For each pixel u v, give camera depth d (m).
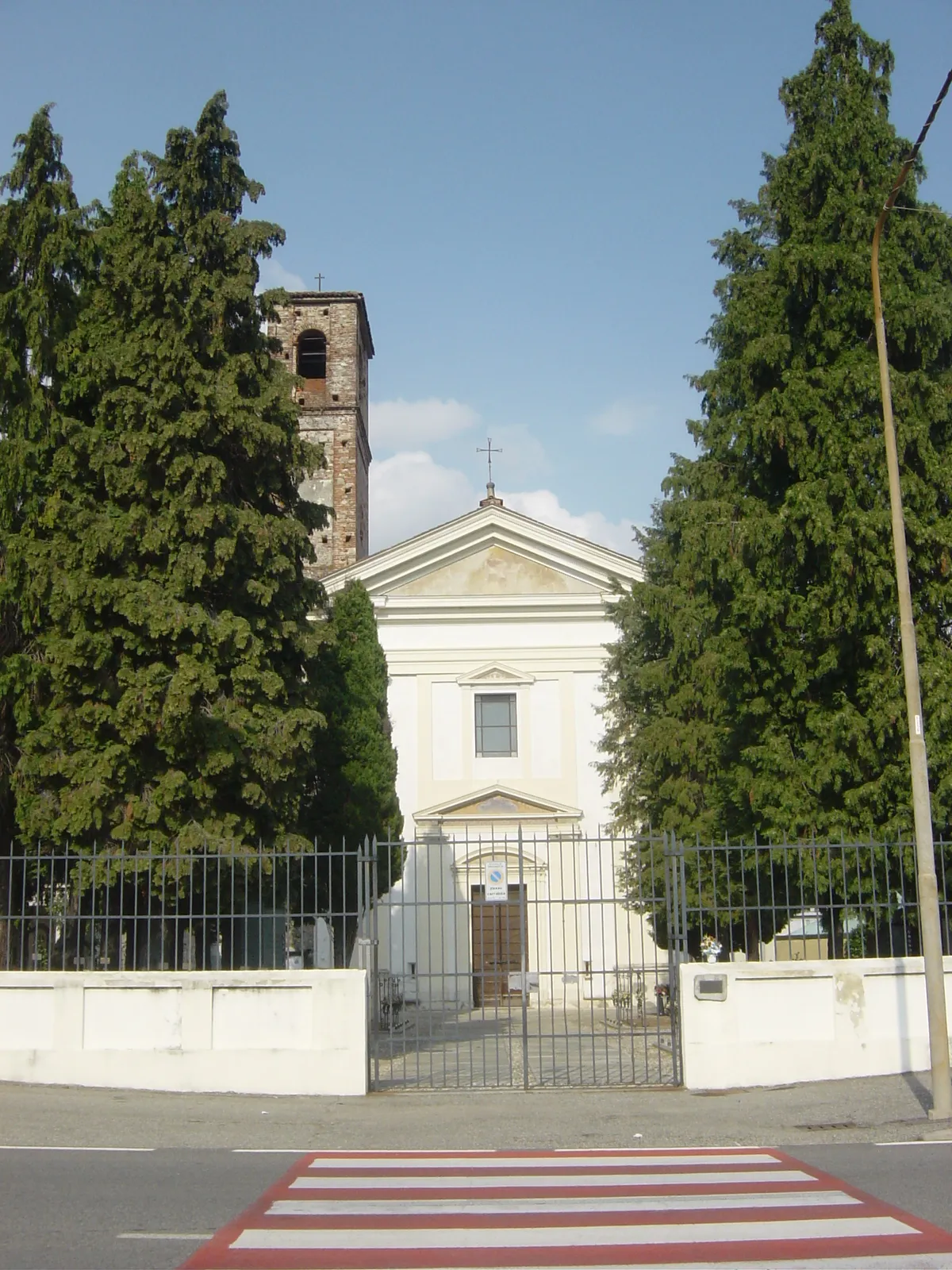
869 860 17.52
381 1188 9.94
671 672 27.67
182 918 18.42
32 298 19.58
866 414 19.19
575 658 37.94
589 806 36.94
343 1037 15.30
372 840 16.95
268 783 19.72
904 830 18.11
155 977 15.42
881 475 18.61
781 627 19.17
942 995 13.33
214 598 20.39
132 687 18.94
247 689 19.73
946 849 18.36
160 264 20.30
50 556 19.34
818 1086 15.23
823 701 19.31
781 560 19.09
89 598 19.17
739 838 19.73
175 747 19.09
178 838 18.75
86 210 20.27
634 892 27.05
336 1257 7.79
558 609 38.09
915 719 14.14
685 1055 15.52
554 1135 12.70
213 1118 13.64
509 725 37.84
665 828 27.17
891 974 15.91
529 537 38.34
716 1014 15.49
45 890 19.84
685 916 15.98
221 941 16.95
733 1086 15.34
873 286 16.75
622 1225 8.58
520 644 38.06
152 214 20.53
